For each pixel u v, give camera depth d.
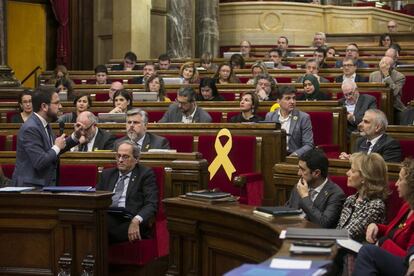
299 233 5.93
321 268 4.75
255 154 10.91
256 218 6.75
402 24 30.09
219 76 16.25
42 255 8.47
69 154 10.10
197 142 11.14
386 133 10.34
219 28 27.20
